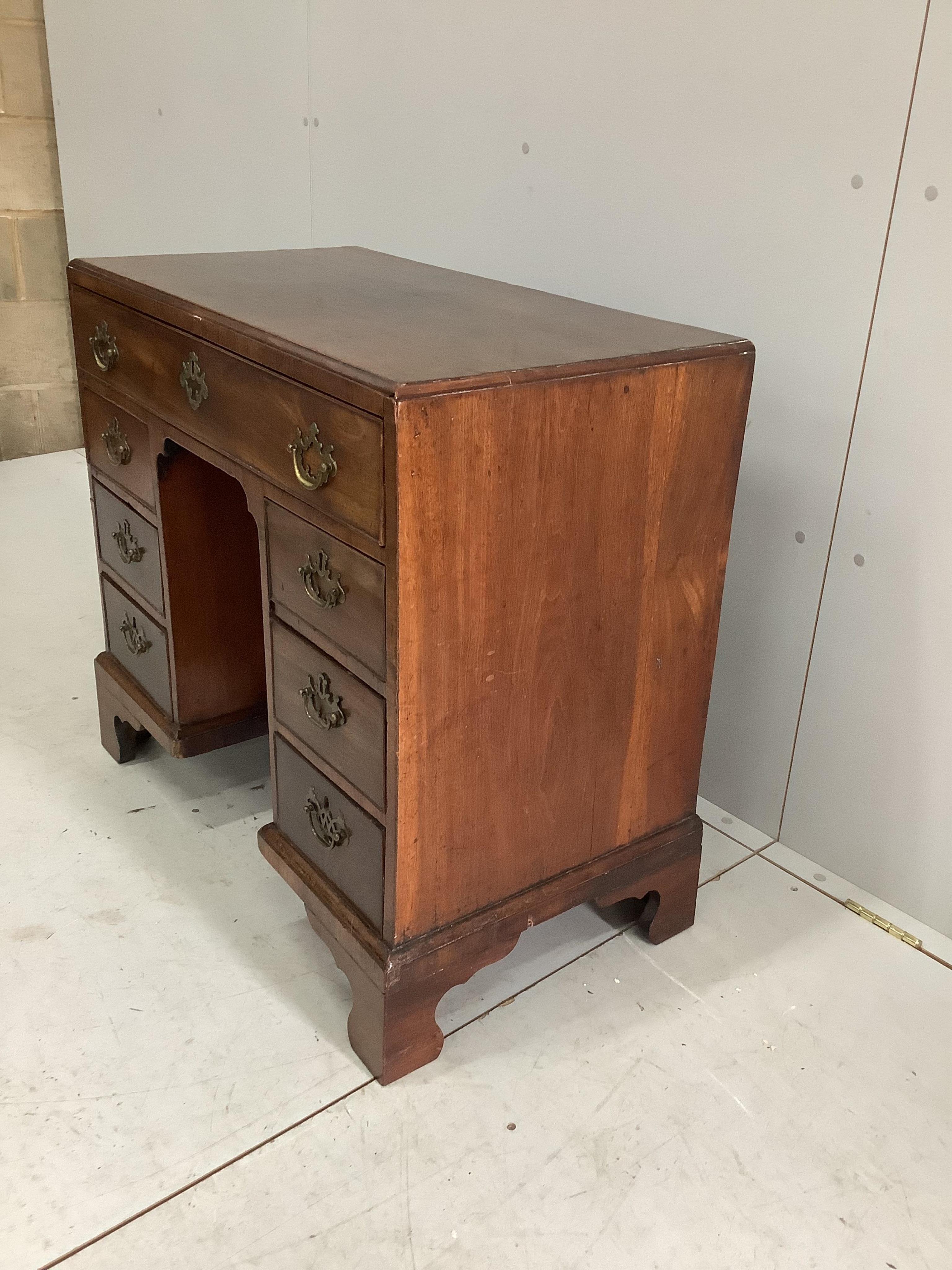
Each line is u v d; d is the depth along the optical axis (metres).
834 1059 1.26
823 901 1.52
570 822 1.25
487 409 0.97
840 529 1.42
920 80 1.20
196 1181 1.08
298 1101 1.17
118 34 2.58
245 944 1.40
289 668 1.23
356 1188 1.08
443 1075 1.21
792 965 1.40
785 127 1.34
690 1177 1.11
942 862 1.43
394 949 1.15
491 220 1.79
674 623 1.24
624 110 1.52
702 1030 1.29
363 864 1.18
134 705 1.65
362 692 1.09
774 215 1.38
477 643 1.07
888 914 1.50
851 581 1.42
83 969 1.34
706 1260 1.02
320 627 1.14
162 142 2.57
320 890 1.26
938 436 1.29
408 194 1.95
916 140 1.22
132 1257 1.01
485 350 1.06
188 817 1.65
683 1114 1.18
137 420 1.44
